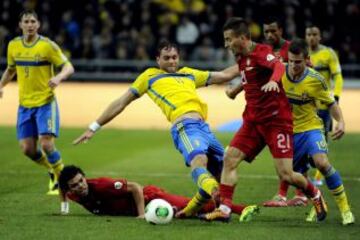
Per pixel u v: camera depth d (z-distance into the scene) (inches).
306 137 1050.7
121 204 1044.5
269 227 975.6
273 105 979.3
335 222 1024.9
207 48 3100.4
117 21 3211.1
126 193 1029.2
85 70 3154.5
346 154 1737.2
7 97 2797.7
